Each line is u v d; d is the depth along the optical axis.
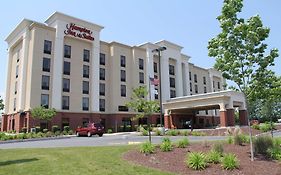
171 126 46.50
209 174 8.69
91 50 43.94
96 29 44.56
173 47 56.47
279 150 11.00
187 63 60.62
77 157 11.23
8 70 43.50
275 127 32.97
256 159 10.35
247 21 10.73
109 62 47.16
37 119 35.41
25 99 37.25
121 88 46.81
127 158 11.02
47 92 37.41
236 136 13.41
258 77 10.84
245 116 38.84
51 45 38.81
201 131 29.19
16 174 8.30
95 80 43.25
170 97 53.94
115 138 25.45
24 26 39.38
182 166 9.62
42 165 9.59
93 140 23.39
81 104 41.19
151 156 11.16
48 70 38.00
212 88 68.06
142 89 16.83
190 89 62.06
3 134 26.55
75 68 41.38
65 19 40.50
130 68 49.09
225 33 10.78
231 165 9.10
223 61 11.04
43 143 21.17
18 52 41.84
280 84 10.88
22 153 12.78
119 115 45.16
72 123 39.44
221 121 36.78
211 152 10.74
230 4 10.70
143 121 47.66
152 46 52.44
